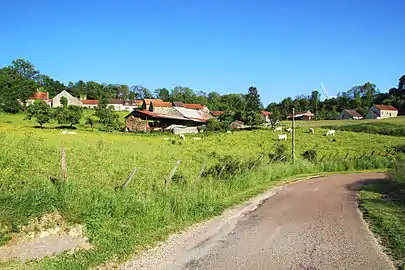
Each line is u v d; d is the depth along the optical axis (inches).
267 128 2429.9
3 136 866.1
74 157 708.7
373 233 433.7
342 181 903.7
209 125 2214.6
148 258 338.0
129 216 417.4
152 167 722.8
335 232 436.8
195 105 3828.7
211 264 330.0
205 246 376.5
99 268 310.5
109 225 390.0
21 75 4480.8
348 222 484.7
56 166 569.3
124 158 802.2
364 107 4574.3
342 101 4768.7
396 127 2279.8
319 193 716.7
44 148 770.8
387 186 810.2
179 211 473.4
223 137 1813.5
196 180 614.2
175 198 491.8
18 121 2384.4
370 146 1589.6
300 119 4207.7
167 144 1363.2
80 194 415.2
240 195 645.3
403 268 328.5
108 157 780.6
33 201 370.6
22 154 601.3
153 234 396.8
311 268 326.0
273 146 1470.2
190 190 555.8
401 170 889.5
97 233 370.0
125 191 465.4
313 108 4685.0
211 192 581.6
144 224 412.8
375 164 1213.7
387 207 573.0
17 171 486.0
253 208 560.4
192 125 2501.2
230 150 1272.1
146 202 446.3
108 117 2309.3
